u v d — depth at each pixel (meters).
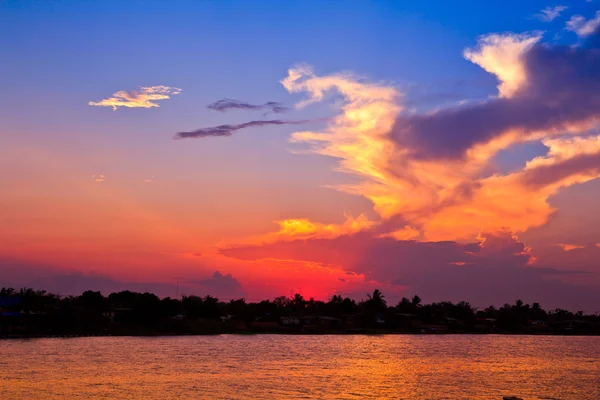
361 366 109.94
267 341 185.88
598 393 80.81
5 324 183.25
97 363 106.12
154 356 122.75
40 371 92.88
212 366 105.25
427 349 160.38
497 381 91.38
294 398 71.88
